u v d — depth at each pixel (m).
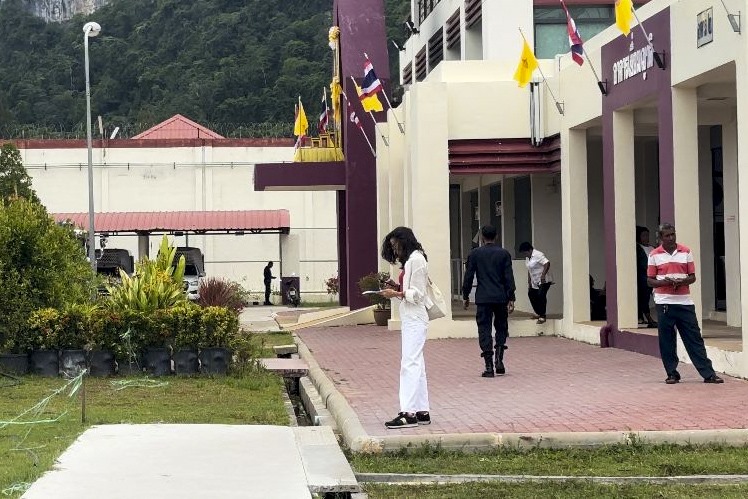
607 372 17.89
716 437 11.52
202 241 58.09
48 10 138.88
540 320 26.39
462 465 10.86
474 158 27.41
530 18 32.12
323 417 14.50
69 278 21.08
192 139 58.69
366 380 18.02
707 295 24.69
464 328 26.64
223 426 12.97
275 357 24.02
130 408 15.12
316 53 85.94
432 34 42.09
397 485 9.96
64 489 9.29
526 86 27.36
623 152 22.00
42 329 19.09
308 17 91.38
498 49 32.12
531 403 14.38
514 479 10.09
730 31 16.44
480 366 19.69
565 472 10.43
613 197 22.17
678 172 18.72
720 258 24.47
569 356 20.89
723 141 22.38
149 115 83.88
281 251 55.28
